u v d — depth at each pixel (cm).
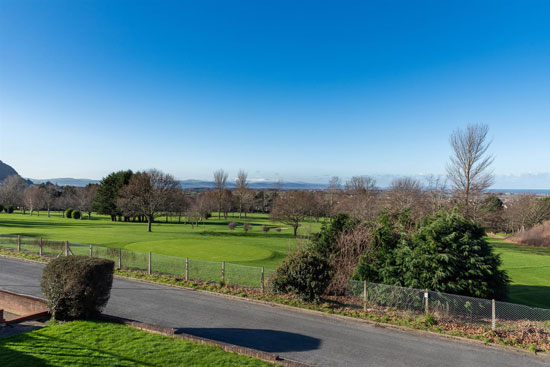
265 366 862
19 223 5381
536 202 6394
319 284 1382
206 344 968
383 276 1448
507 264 2877
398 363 920
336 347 1013
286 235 4984
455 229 1384
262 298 1452
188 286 1616
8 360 821
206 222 7875
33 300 1242
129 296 1471
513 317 1245
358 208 5028
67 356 853
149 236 3862
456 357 961
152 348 921
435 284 1302
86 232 4044
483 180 3997
